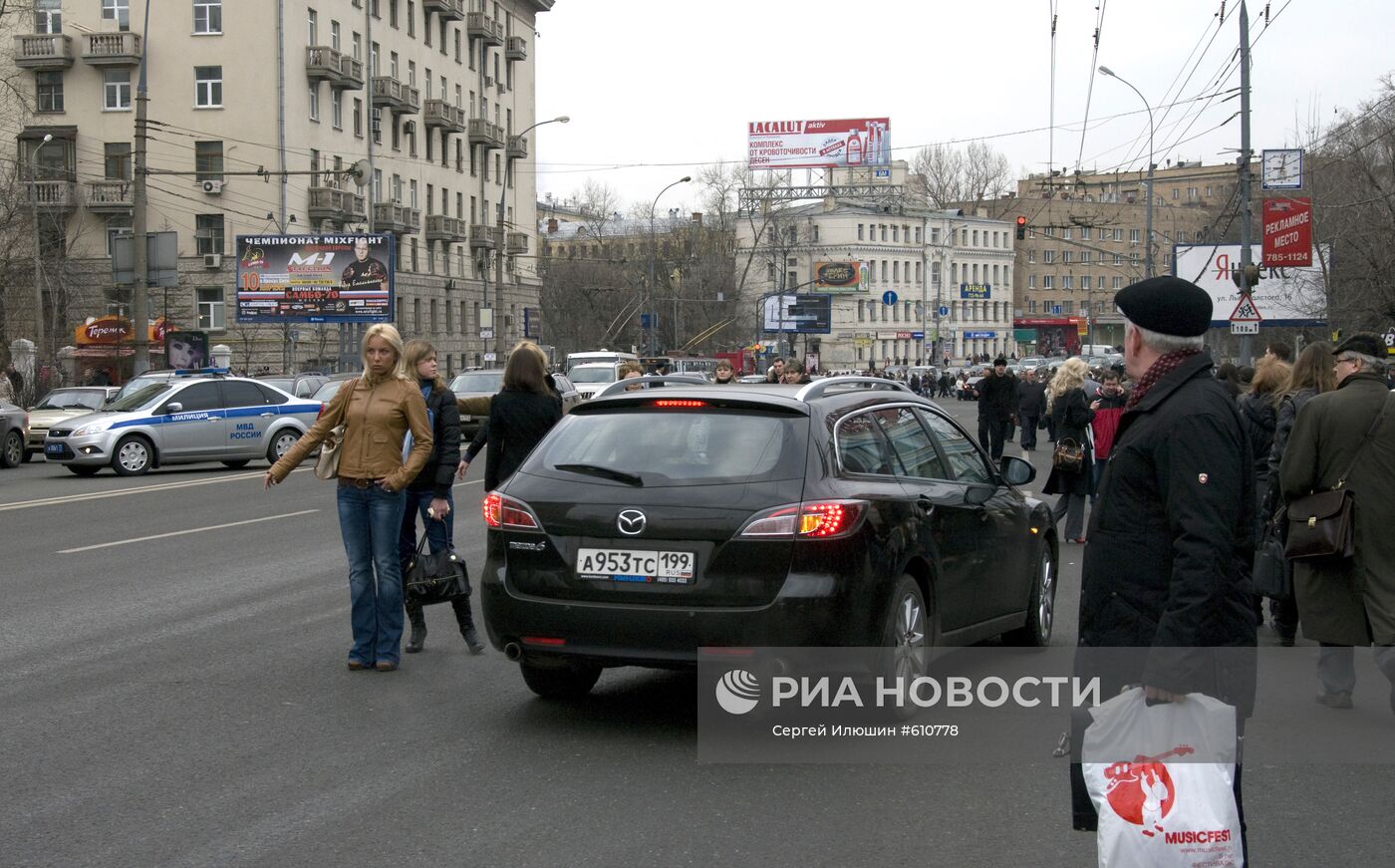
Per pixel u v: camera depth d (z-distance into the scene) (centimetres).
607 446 649
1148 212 4312
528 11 8556
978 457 812
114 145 5694
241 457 2555
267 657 823
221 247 5666
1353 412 667
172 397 2478
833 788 558
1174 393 386
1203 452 373
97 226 5725
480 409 3155
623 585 612
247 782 564
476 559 1257
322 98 5894
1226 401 383
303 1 5709
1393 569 667
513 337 8181
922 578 677
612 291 9644
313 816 519
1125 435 396
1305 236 3186
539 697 721
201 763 593
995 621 775
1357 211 4044
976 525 738
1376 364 675
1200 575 367
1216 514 369
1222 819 367
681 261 9838
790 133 9469
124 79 5672
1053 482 1403
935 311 11250
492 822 512
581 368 3638
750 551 596
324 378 3391
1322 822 528
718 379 1805
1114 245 12212
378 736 639
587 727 657
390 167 6575
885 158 9400
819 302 8225
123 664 802
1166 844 368
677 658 602
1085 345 11438
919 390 7444
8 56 4900
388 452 782
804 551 595
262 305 5084
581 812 525
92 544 1366
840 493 612
